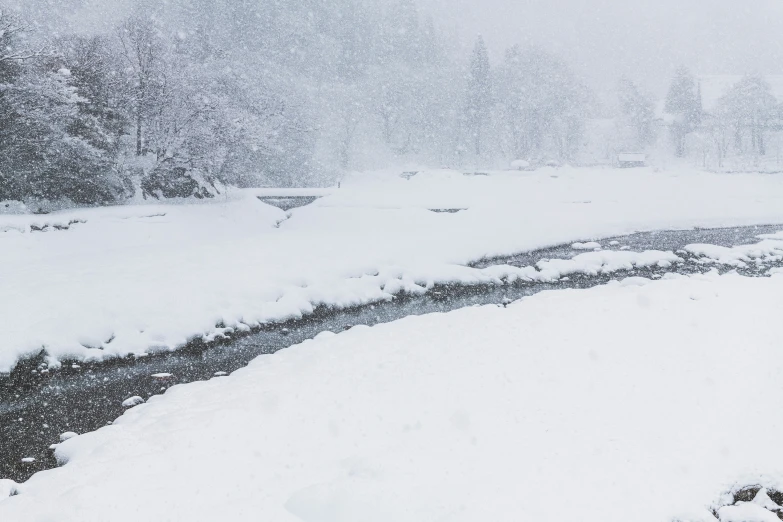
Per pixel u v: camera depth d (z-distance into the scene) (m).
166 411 7.83
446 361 8.41
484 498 4.43
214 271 17.70
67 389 10.55
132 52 35.12
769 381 6.57
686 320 9.70
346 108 82.38
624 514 4.18
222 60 48.41
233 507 4.61
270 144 39.47
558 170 66.56
